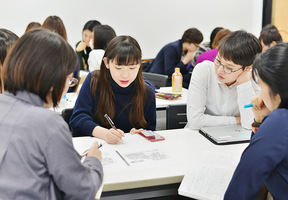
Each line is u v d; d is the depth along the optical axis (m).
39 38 0.83
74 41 4.71
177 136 1.63
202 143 1.53
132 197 1.19
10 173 0.79
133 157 1.35
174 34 5.04
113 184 1.14
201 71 1.81
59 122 0.82
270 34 2.89
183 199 1.41
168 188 1.22
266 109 1.36
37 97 0.84
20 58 0.81
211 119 1.75
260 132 0.88
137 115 1.77
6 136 0.81
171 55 3.60
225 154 1.40
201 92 1.79
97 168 1.00
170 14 4.95
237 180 0.91
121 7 4.75
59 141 0.81
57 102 0.88
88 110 1.74
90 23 4.06
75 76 2.30
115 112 1.76
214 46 2.97
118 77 1.58
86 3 4.62
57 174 0.81
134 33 4.88
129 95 1.75
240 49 1.49
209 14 5.13
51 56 0.82
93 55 3.04
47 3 4.50
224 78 1.60
